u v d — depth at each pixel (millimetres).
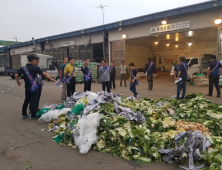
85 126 4031
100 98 5555
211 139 3430
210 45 21234
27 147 3885
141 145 3488
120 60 17812
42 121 5434
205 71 16234
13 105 7508
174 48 24219
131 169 3078
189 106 5742
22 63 21625
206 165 3055
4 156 3533
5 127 5020
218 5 11133
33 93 5547
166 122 4375
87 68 8375
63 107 5895
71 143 3961
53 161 3350
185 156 3082
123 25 16312
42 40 25859
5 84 15648
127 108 5023
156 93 9703
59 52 24578
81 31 20078
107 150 3645
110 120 4324
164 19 13922
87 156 3508
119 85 13594
